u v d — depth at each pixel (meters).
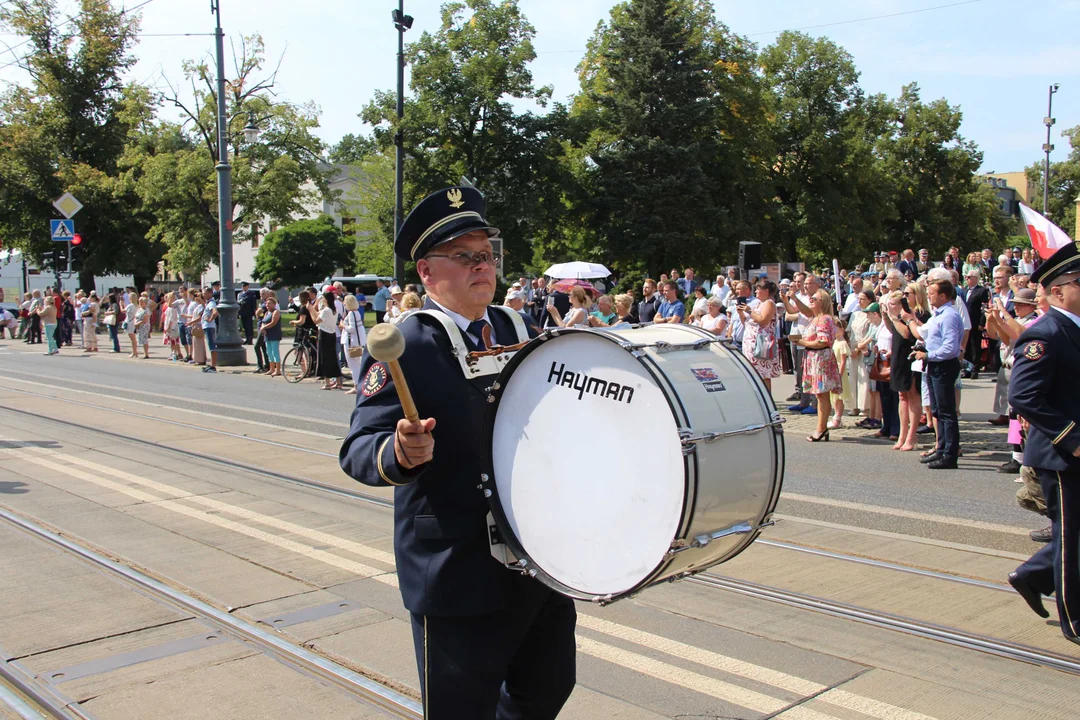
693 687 4.03
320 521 6.76
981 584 5.34
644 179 37.47
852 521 6.87
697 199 36.84
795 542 6.24
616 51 38.38
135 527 6.60
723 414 2.37
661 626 4.74
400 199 21.30
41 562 5.81
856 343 12.03
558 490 2.47
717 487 2.29
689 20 39.66
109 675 4.15
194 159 35.06
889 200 51.28
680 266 38.44
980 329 15.63
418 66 35.22
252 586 5.32
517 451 2.55
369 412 2.52
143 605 5.04
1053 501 4.41
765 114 43.91
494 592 2.50
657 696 3.94
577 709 3.82
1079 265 4.30
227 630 4.68
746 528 2.46
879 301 11.98
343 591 5.25
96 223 43.81
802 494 7.81
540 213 36.19
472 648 2.52
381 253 44.44
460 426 2.56
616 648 4.46
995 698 3.91
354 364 15.52
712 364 2.52
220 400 14.41
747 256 17.89
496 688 2.55
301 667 4.22
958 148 57.03
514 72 36.50
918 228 56.38
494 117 35.81
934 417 9.34
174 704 3.87
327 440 10.33
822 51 47.56
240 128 35.47
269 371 19.17
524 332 2.95
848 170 47.66
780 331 17.33
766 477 2.46
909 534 6.48
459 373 2.59
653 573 2.27
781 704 3.86
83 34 43.09
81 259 43.47
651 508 2.30
